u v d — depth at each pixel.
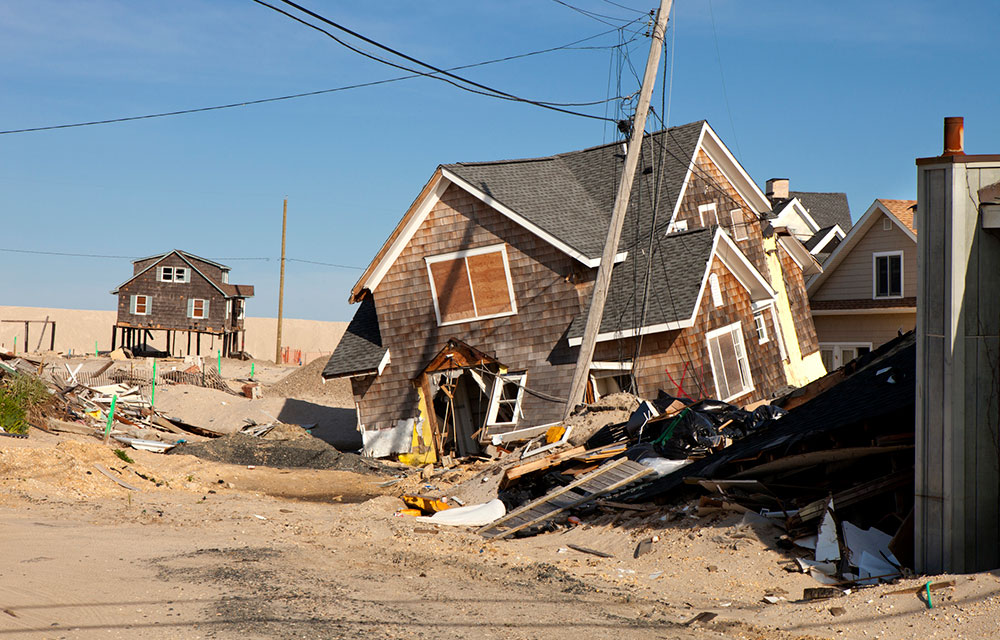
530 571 10.32
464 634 7.44
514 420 24.39
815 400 14.06
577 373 19.48
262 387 47.53
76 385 31.05
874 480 10.58
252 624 7.37
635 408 19.36
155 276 66.69
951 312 8.99
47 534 11.24
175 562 9.83
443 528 13.69
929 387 9.13
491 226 24.95
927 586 8.12
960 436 8.95
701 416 15.77
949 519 8.89
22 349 75.25
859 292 34.25
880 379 13.12
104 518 13.12
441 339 25.53
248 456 24.30
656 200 24.88
